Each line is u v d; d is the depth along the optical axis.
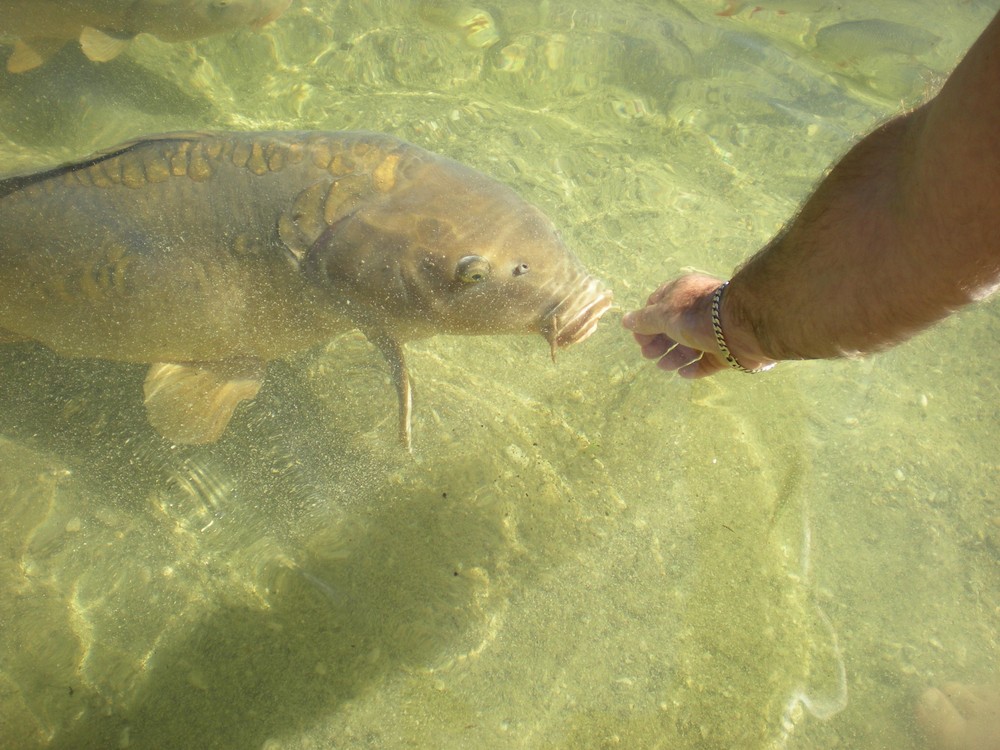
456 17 1.16
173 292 0.70
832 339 0.53
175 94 1.05
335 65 1.10
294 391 0.78
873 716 0.67
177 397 0.74
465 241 0.68
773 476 0.78
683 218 0.96
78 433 0.75
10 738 0.61
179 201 0.69
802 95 1.11
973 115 0.41
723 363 0.68
